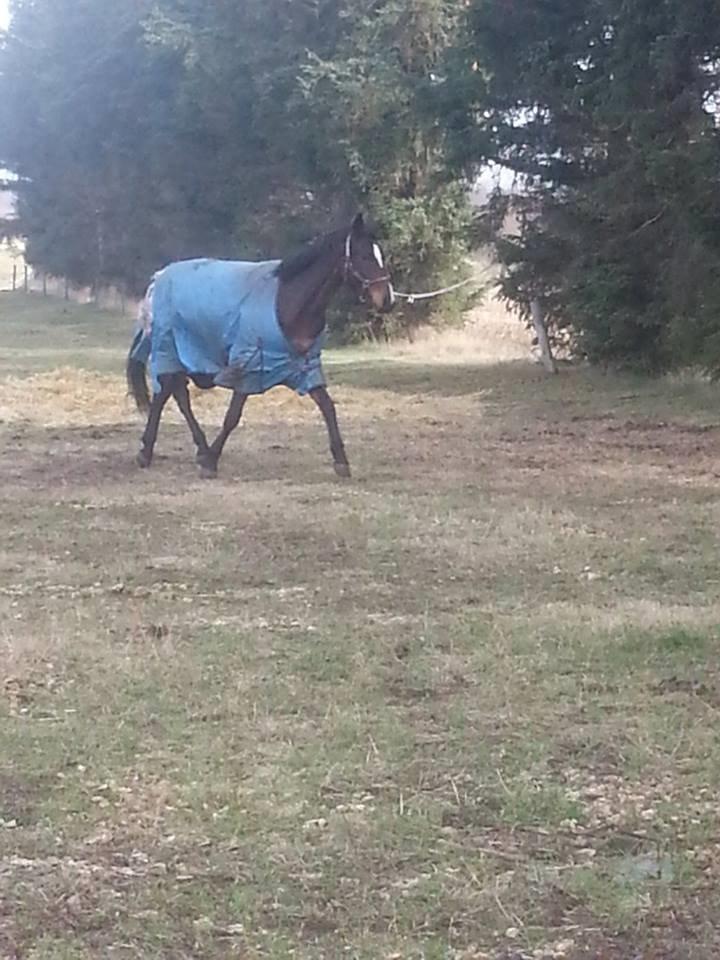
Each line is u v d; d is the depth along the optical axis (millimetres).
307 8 37031
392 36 34062
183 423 19156
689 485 13891
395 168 34688
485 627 8320
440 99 25656
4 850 5250
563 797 5695
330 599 9172
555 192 25328
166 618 8633
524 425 19188
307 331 13945
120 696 7004
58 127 55875
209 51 40062
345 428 18688
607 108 21984
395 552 10602
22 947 4504
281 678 7324
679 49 20453
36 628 8352
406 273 35562
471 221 30000
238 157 41250
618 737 6375
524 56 24094
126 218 52844
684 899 4793
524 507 12500
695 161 19531
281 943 4500
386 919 4660
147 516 12188
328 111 34375
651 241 22953
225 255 45031
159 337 14562
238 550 10695
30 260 64375
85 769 6062
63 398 21922
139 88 48531
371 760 6117
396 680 7297
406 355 31734
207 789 5793
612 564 10125
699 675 7277
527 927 4602
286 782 5871
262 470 14922
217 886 4926
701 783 5859
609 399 21656
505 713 6738
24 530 11562
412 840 5293
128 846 5285
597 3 22172
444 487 13734
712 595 9203
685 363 22375
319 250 13688
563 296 25047
